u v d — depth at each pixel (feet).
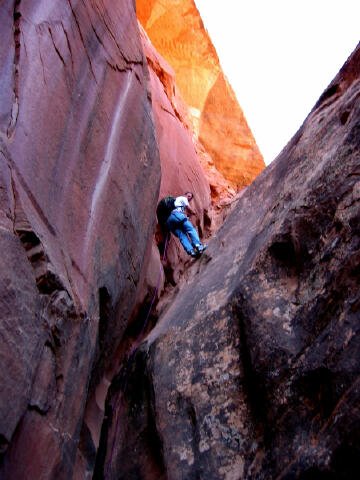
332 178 12.97
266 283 13.20
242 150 50.62
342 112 15.25
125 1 19.62
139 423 14.97
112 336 16.25
